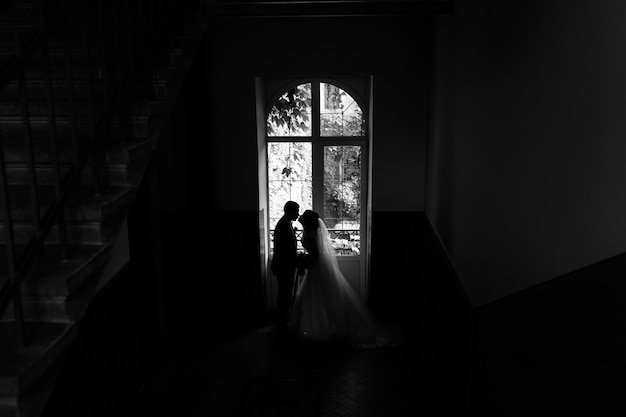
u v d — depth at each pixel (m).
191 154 7.70
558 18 2.75
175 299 7.51
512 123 3.58
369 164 8.35
